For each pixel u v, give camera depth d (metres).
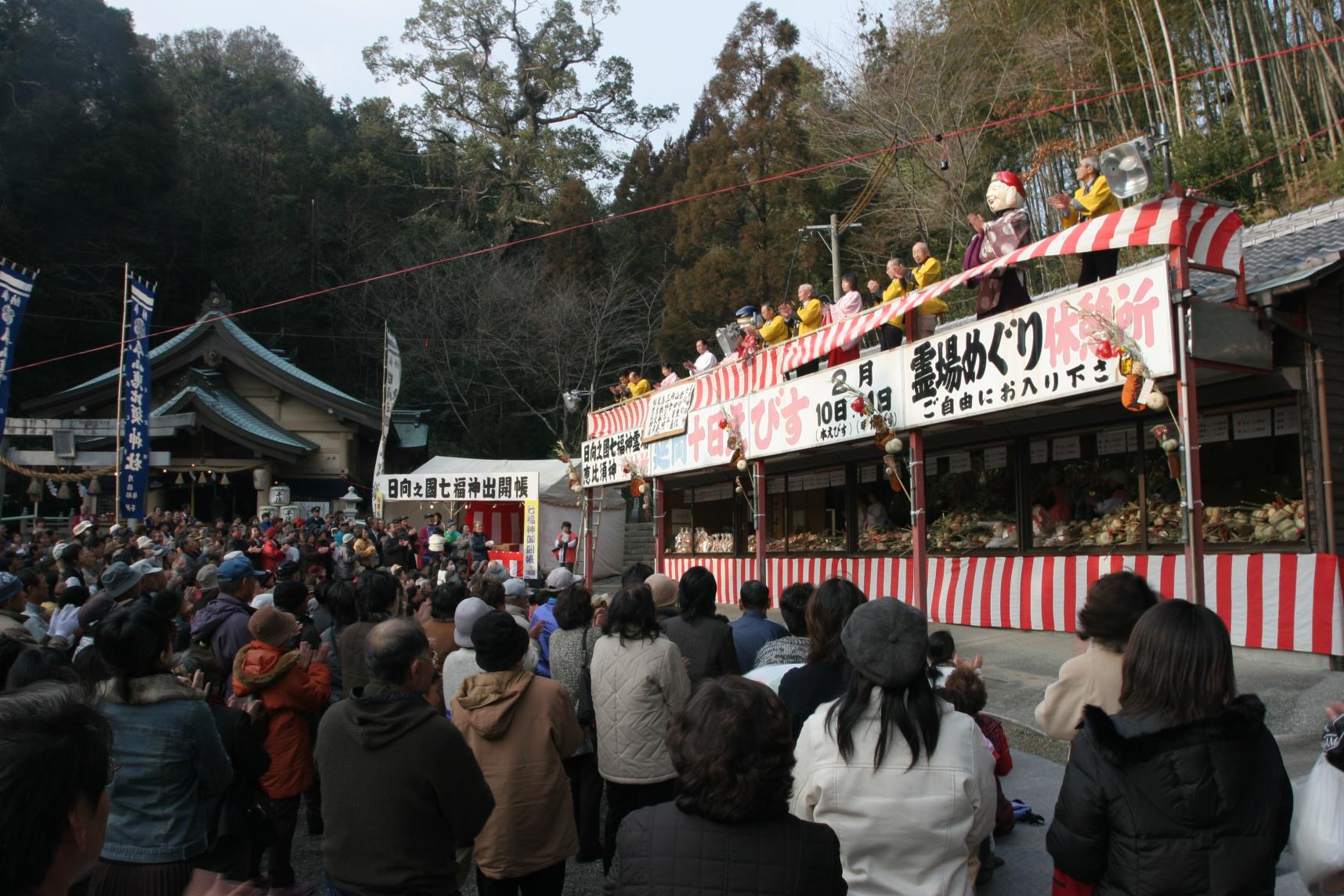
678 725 2.54
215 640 6.07
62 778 1.78
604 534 28.06
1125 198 8.24
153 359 28.94
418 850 3.32
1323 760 3.16
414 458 37.66
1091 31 23.12
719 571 19.45
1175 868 2.60
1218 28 20.44
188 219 35.81
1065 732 3.61
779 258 30.25
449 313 39.38
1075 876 2.81
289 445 27.52
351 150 45.66
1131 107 22.97
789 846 2.42
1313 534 8.89
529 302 38.06
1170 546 10.28
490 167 45.62
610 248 42.56
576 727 4.34
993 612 12.34
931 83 26.00
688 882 2.39
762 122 31.78
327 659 5.71
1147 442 10.81
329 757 3.43
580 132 46.47
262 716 5.02
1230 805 2.60
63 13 31.08
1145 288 8.15
